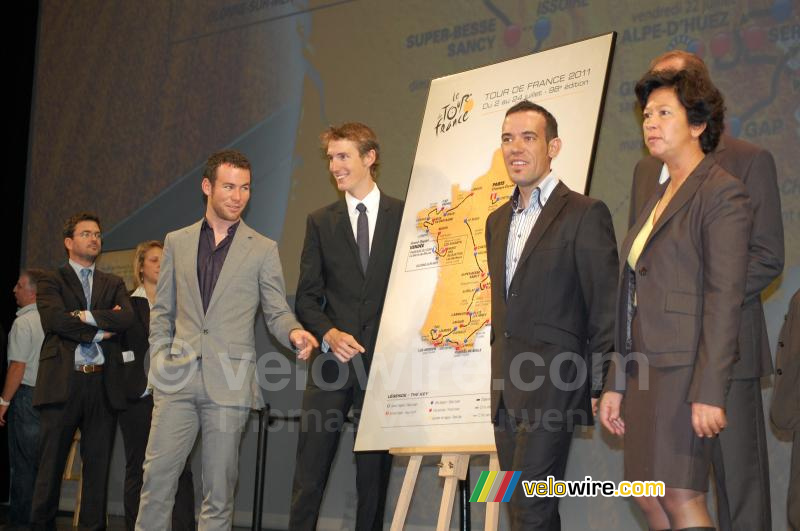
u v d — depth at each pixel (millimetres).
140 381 4781
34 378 5617
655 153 2330
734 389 2582
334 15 5555
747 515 2541
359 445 3320
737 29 4094
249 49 5918
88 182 6707
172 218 6164
